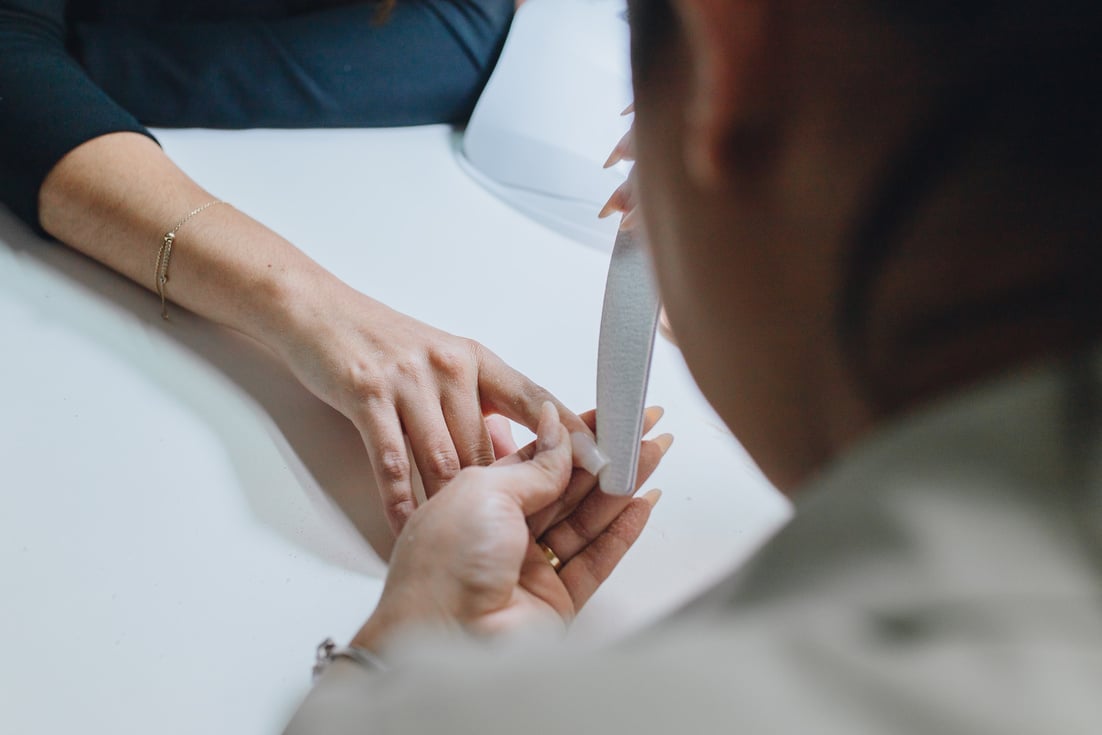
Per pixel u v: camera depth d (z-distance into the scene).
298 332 0.94
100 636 0.78
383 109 1.24
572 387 0.97
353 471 0.90
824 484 0.46
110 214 1.01
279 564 0.83
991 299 0.43
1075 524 0.40
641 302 0.85
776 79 0.46
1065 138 0.41
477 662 0.44
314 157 1.19
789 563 0.43
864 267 0.46
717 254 0.54
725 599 0.44
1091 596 0.38
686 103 0.52
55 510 0.84
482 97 1.22
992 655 0.37
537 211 1.15
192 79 1.18
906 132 0.43
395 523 0.85
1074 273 0.42
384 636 0.70
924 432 0.44
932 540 0.40
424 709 0.42
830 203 0.46
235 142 1.19
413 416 0.89
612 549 0.83
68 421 0.90
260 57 1.20
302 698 0.77
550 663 0.42
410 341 0.93
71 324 0.98
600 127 1.14
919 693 0.36
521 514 0.75
